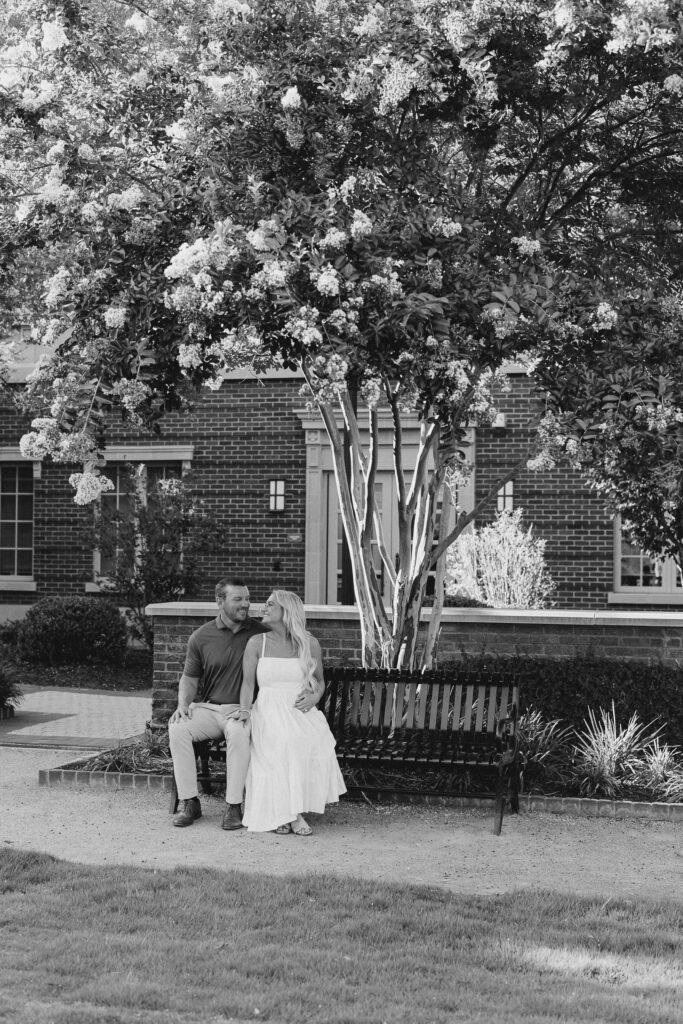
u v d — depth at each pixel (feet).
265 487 54.29
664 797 24.71
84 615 49.93
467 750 23.93
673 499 23.71
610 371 22.13
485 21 23.43
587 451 22.47
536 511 50.11
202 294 20.56
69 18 24.95
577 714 27.78
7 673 39.37
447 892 17.92
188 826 22.89
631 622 29.32
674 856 21.02
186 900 17.21
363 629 27.91
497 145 27.63
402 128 24.73
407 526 27.37
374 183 24.00
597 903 17.51
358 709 25.67
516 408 50.06
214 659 24.23
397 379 22.13
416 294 20.77
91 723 36.73
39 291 33.32
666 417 21.20
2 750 31.58
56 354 22.39
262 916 16.38
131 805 24.68
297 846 21.36
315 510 53.52
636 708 27.53
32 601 57.98
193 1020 12.75
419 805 24.89
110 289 22.11
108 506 50.60
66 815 23.75
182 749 23.35
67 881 18.29
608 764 25.39
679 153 27.48
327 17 24.11
